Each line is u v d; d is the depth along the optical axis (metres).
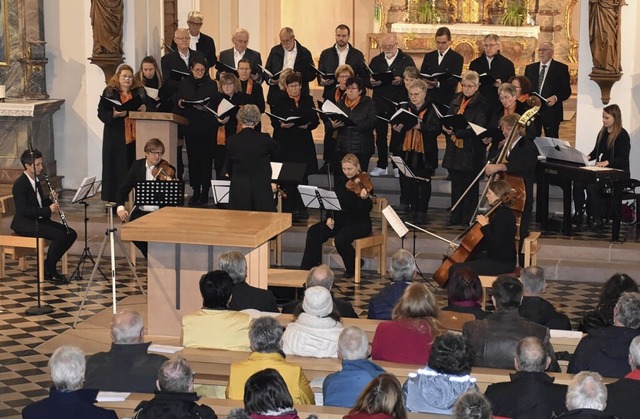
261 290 8.95
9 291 12.41
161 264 9.58
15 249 12.72
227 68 15.55
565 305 12.05
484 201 14.41
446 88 15.90
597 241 13.56
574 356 7.54
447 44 15.91
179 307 9.62
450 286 8.56
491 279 11.02
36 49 16.66
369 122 14.55
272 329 6.79
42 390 9.26
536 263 13.18
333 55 16.44
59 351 6.29
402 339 7.54
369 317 9.27
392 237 13.73
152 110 15.08
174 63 15.88
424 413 6.48
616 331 7.43
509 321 7.61
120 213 12.44
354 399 6.65
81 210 15.22
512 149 12.19
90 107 16.88
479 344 7.54
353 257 12.90
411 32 21.80
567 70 15.24
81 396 6.23
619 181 13.36
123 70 14.84
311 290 7.68
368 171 16.53
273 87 15.66
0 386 9.33
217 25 19.34
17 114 16.08
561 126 19.58
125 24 16.58
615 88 15.17
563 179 13.80
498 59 15.62
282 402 5.70
